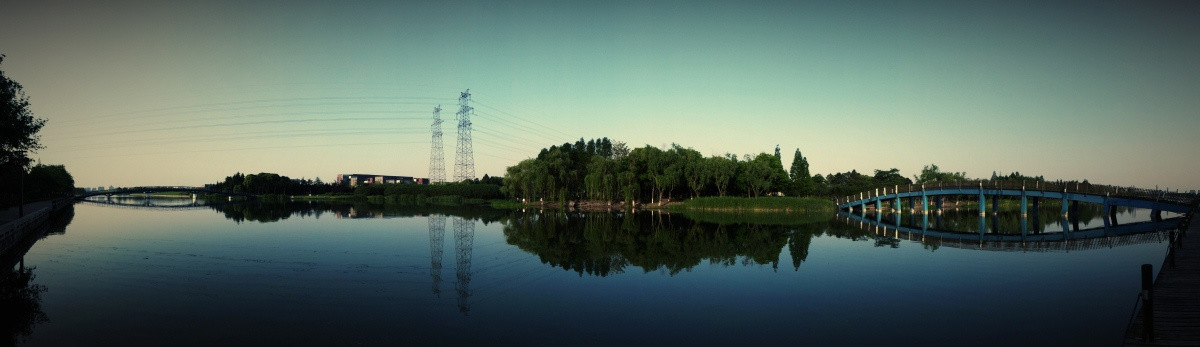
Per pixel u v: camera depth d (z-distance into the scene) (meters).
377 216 66.00
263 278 23.38
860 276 24.41
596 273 25.14
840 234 44.19
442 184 138.25
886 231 47.31
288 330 15.83
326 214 70.94
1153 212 63.34
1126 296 20.09
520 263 28.03
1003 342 14.91
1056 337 15.31
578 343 14.80
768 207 79.69
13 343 14.59
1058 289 21.45
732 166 88.56
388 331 15.80
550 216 67.81
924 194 70.56
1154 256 30.22
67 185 132.25
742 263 28.19
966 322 16.86
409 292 20.88
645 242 38.06
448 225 51.50
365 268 26.08
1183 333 12.96
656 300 19.72
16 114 38.69
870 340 15.13
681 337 15.38
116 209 90.56
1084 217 70.38
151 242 36.25
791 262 28.48
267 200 154.25
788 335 15.55
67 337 15.11
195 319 16.94
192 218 62.25
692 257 30.41
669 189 96.50
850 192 110.75
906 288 21.77
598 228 49.75
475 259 29.23
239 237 39.50
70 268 25.77
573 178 97.44
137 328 15.94
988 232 46.69
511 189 102.81
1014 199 104.81
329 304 18.92
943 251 32.72
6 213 53.22
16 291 20.73
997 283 22.70
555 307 18.70
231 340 14.88
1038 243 37.03
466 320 17.00
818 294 20.72
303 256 29.75
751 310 18.30
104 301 19.14
